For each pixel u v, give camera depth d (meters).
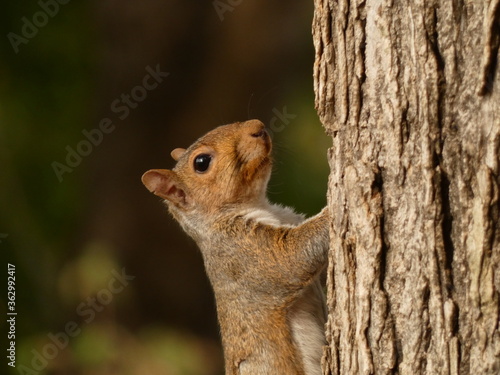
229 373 10.31
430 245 6.70
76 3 20.75
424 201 6.73
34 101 20.81
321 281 10.71
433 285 6.71
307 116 21.09
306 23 20.84
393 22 6.95
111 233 20.36
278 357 9.88
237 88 20.44
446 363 6.66
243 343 10.13
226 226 10.58
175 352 18.98
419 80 6.72
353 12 7.33
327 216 9.66
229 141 10.90
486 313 6.44
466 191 6.49
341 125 7.61
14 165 20.56
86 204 20.78
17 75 20.73
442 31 6.56
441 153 6.62
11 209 20.25
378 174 7.16
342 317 7.72
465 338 6.56
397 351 7.09
